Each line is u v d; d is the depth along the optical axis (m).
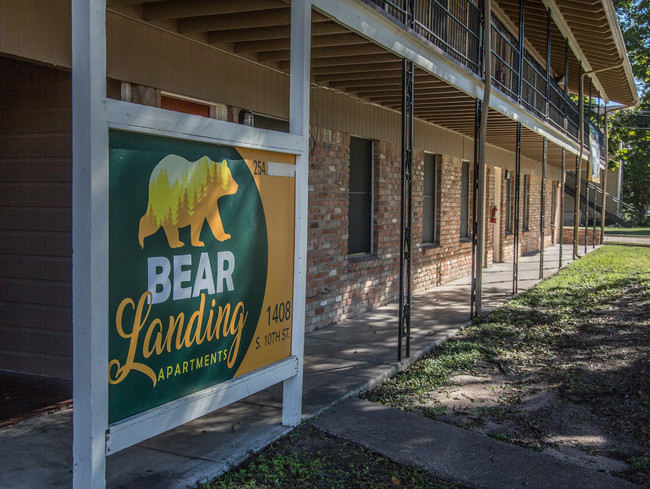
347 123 8.23
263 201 4.02
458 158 12.81
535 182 21.80
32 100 5.12
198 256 3.44
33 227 5.22
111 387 2.91
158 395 3.20
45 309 5.27
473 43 8.91
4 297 5.36
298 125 4.34
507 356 7.14
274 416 4.72
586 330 8.66
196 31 5.34
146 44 5.03
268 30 5.41
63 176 5.10
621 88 21.72
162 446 4.08
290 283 4.36
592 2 12.23
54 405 4.66
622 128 41.25
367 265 9.07
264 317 4.09
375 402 5.29
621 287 12.66
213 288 3.57
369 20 5.23
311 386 5.53
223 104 6.03
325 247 7.97
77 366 2.77
